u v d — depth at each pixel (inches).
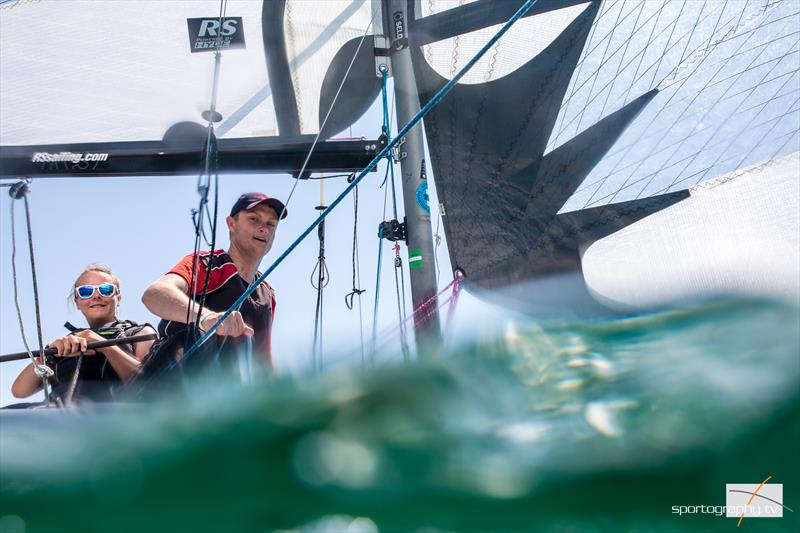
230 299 103.7
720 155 96.5
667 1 102.5
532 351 35.9
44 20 127.2
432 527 24.2
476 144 120.8
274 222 113.3
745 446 26.0
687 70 100.7
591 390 31.1
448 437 28.7
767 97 93.9
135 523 25.4
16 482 27.6
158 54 131.7
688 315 39.2
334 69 135.3
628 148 104.8
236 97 133.5
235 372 40.7
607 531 23.8
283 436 29.5
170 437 30.8
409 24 123.8
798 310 37.2
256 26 133.4
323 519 24.9
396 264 125.3
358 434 29.1
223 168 129.0
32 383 95.0
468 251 122.2
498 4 116.3
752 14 95.6
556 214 111.3
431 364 35.1
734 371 30.6
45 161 125.3
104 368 94.8
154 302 96.3
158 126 130.9
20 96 127.1
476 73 119.8
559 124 112.7
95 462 28.8
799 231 89.3
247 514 24.7
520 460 27.0
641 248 102.0
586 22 110.2
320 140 130.3
